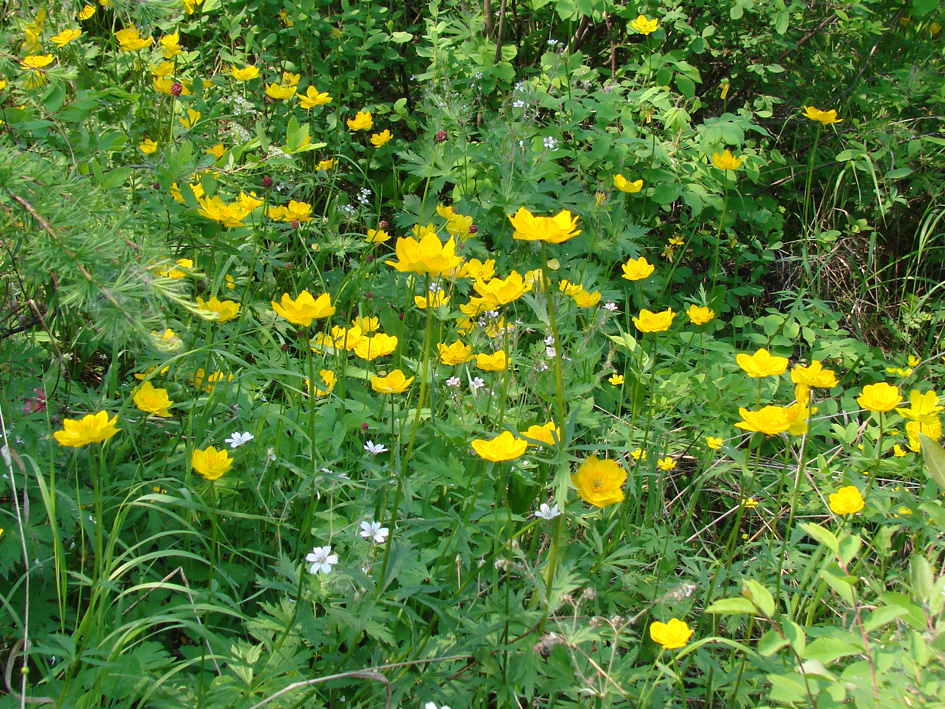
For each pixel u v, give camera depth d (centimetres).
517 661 96
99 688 89
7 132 120
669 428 138
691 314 130
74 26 142
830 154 214
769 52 211
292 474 115
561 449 90
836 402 152
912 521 113
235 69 185
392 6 226
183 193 120
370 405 123
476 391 123
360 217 182
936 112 214
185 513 107
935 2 203
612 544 112
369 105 208
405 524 104
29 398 108
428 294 92
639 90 201
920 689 83
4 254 108
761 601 86
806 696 85
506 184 159
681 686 96
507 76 191
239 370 124
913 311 188
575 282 146
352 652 95
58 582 92
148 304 99
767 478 134
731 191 195
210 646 94
